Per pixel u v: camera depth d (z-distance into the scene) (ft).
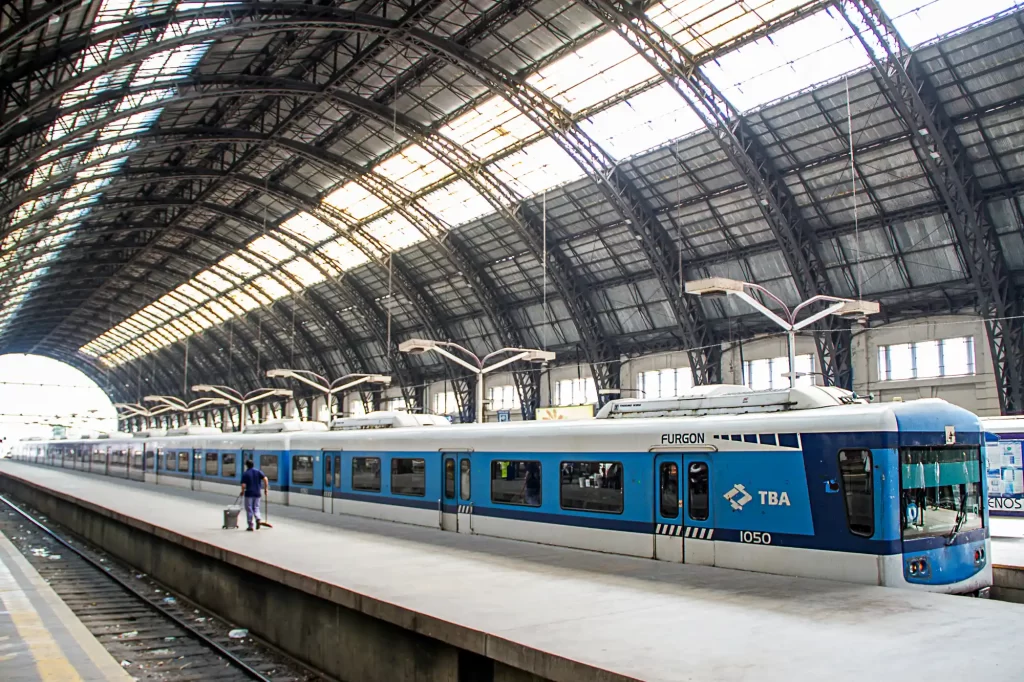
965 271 107.45
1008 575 50.78
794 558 45.24
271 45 124.26
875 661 28.73
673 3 97.09
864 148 104.58
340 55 128.26
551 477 60.80
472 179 143.33
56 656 37.50
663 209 131.64
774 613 36.45
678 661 29.01
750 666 28.32
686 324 135.95
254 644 52.29
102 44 108.68
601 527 56.18
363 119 142.10
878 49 93.81
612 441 56.03
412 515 76.28
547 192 140.56
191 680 44.42
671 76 105.40
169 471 150.82
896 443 42.86
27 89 99.60
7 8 81.76
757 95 106.01
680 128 116.37
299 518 82.28
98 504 101.24
